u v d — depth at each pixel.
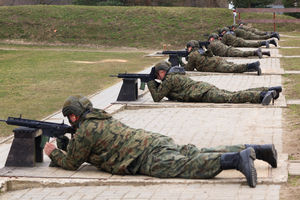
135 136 6.93
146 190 6.43
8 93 15.57
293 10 39.94
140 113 11.90
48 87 16.70
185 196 6.11
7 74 20.34
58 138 7.56
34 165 7.48
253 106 11.78
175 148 6.84
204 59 17.50
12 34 39.66
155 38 38.62
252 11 40.19
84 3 47.97
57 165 7.40
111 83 17.58
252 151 6.26
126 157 6.87
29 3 49.56
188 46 17.88
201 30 39.91
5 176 7.03
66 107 6.98
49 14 42.06
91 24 40.62
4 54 30.53
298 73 17.33
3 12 42.56
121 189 6.54
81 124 6.98
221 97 12.13
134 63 24.66
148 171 6.77
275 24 43.00
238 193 6.08
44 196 6.50
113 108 12.22
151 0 47.47
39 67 22.89
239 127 9.98
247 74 17.42
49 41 38.81
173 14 42.00
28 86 16.98
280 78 16.47
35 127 7.34
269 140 8.85
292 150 8.12
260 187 6.25
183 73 12.61
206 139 9.12
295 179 6.50
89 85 17.09
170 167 6.67
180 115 11.34
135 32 39.47
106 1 48.44
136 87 13.36
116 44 38.00
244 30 32.78
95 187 6.69
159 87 12.48
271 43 28.25
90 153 7.05
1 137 10.34
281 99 12.56
